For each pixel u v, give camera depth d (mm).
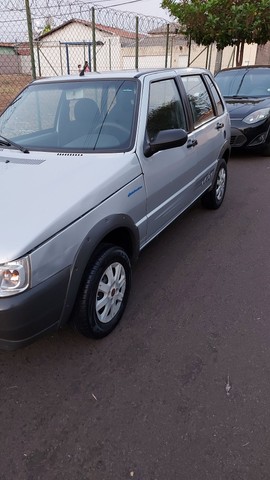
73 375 2576
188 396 2398
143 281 3674
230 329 3000
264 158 8422
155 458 2021
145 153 3172
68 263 2350
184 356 2732
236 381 2508
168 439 2121
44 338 2902
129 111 3305
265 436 2127
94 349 2801
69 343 2857
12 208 2348
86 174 2752
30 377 2566
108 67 24188
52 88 3820
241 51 14289
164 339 2900
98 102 3498
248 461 1993
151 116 3436
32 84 4008
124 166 2918
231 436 2131
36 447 2092
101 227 2566
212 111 5008
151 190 3287
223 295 3441
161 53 21062
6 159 3059
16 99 3984
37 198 2451
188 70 4520
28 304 2131
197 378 2537
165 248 4355
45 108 3707
